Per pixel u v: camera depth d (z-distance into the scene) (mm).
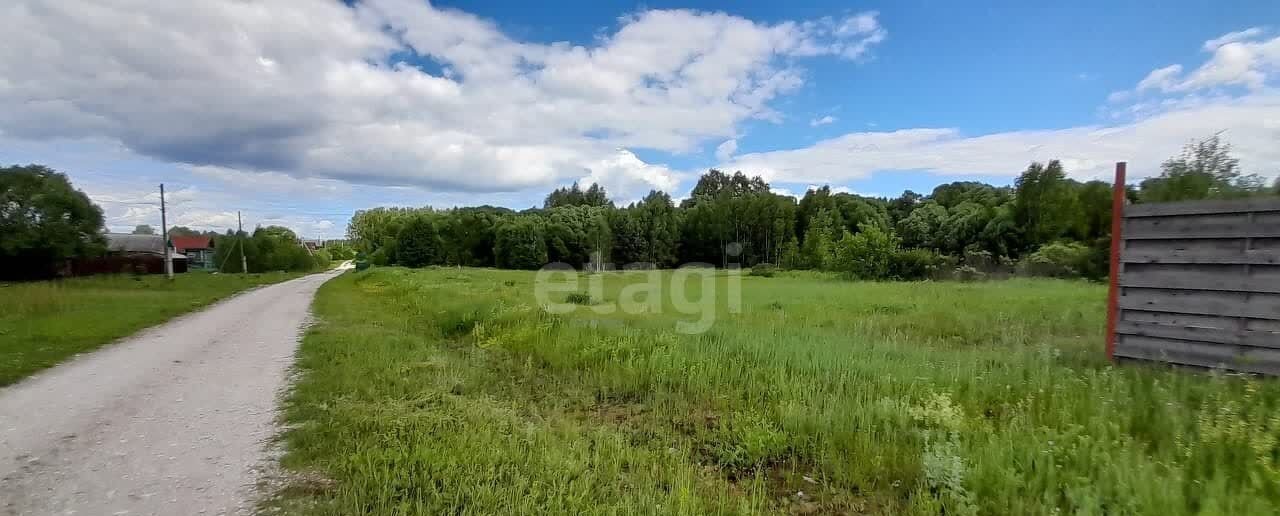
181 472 4008
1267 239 5539
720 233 70188
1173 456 3775
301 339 10172
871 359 6809
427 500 3486
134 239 56625
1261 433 3922
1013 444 3922
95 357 8531
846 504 3674
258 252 57562
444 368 7340
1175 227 6168
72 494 3648
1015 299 13469
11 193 29000
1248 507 3039
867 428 4578
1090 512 3072
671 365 6793
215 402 5875
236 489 3725
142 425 5094
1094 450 3674
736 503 3619
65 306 14094
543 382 6840
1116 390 4957
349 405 5480
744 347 7586
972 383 5309
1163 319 6230
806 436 4539
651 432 5074
